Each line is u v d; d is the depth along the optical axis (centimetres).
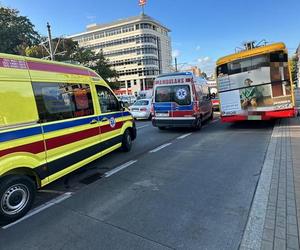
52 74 513
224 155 741
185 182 545
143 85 10319
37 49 3612
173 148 872
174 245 329
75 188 545
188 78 1175
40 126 466
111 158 770
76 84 588
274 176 535
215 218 388
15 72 430
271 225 355
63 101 536
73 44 4469
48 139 482
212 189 499
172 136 1115
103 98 703
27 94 446
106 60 4953
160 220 391
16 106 424
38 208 455
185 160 712
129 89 10425
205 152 790
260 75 1103
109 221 397
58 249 333
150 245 331
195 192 489
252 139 945
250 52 1109
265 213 388
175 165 670
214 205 431
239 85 1143
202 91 1385
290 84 1066
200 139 1009
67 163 535
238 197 456
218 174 582
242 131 1135
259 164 637
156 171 629
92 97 646
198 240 337
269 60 1083
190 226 370
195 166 652
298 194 444
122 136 799
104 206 450
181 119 1195
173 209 424
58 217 418
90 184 564
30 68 462
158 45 10781
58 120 512
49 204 470
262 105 1111
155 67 10519
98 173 637
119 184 554
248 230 350
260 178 534
